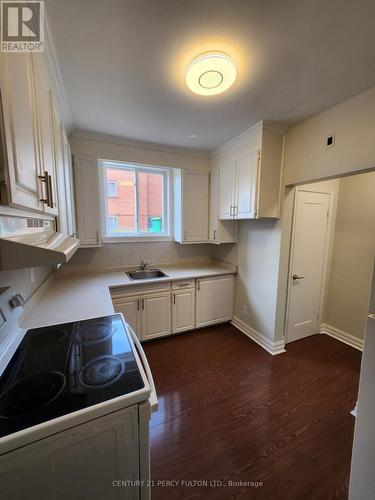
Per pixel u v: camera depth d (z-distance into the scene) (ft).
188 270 10.14
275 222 8.06
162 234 10.64
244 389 6.49
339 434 5.09
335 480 4.18
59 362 3.23
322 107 6.00
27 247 2.35
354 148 5.53
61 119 5.70
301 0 3.16
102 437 2.46
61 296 6.27
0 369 2.97
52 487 2.26
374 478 3.05
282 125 7.05
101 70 4.62
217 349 8.57
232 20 3.49
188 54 4.20
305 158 6.77
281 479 4.20
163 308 8.89
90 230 8.20
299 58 4.24
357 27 3.58
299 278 8.84
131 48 4.04
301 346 8.84
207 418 5.50
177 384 6.68
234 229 10.01
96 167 8.11
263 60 4.31
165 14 3.38
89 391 2.63
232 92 5.35
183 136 8.09
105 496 2.56
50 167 4.03
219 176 9.43
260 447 4.79
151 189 10.30
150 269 10.13
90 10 3.31
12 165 2.22
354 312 8.98
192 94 5.46
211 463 4.46
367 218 8.51
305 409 5.78
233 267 10.34
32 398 2.52
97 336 3.97
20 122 2.51
